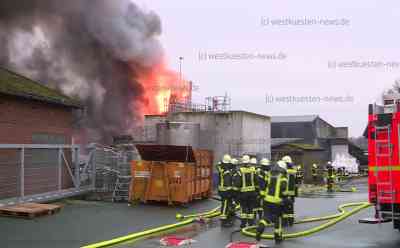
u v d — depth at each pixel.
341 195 19.95
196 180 14.63
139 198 14.04
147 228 9.85
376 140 7.72
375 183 7.71
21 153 12.77
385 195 7.55
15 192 12.72
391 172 7.53
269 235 9.06
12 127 13.29
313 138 42.38
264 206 8.43
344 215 12.24
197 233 9.51
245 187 9.88
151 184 13.96
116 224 10.30
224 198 10.45
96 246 7.78
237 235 9.30
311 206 15.26
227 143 23.19
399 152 7.49
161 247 7.98
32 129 14.23
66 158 15.77
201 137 23.41
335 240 8.80
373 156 7.76
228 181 10.41
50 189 14.33
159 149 14.12
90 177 16.17
